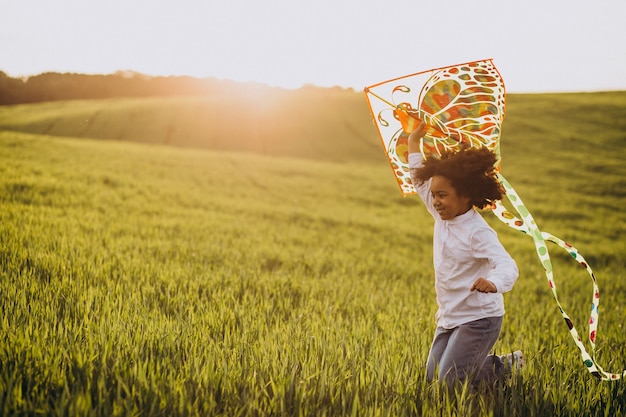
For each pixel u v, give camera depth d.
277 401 3.34
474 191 3.65
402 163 4.52
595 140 45.44
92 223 11.98
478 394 3.78
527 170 37.16
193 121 56.47
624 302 10.45
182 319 5.23
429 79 4.13
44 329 4.18
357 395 3.39
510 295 9.70
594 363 4.00
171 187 22.59
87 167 23.62
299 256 11.55
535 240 3.94
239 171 31.00
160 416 3.04
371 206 25.81
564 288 11.43
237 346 4.27
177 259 9.07
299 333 4.89
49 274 6.52
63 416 2.80
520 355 4.34
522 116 53.31
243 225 15.87
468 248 3.71
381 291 8.69
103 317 4.55
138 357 3.62
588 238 21.72
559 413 3.62
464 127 4.18
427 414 3.41
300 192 27.20
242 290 7.27
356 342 4.75
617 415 3.72
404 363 4.29
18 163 21.00
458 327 3.81
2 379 3.04
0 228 8.76
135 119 56.56
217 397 3.39
